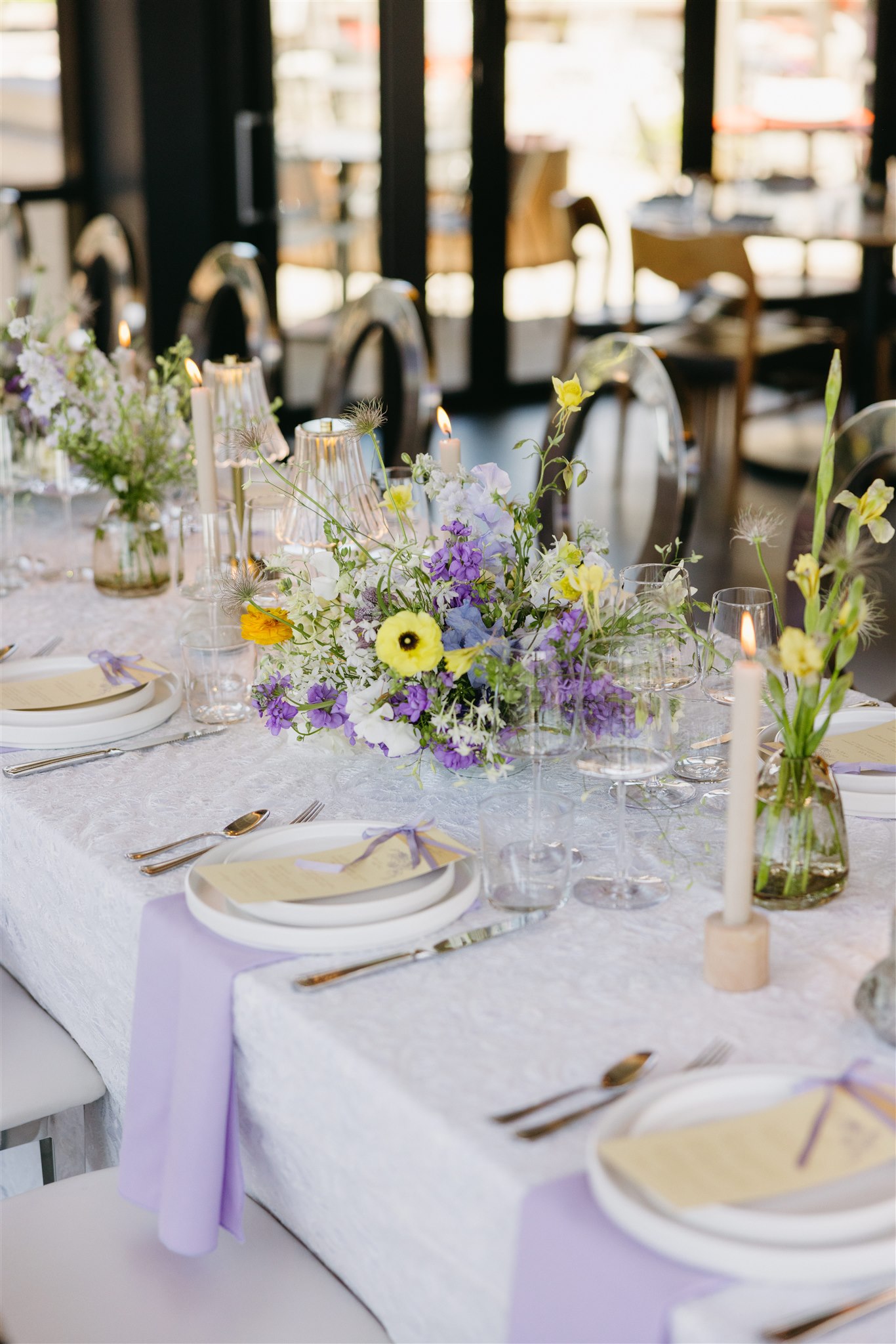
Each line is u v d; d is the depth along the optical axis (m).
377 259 6.04
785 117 6.80
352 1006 1.12
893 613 2.73
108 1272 1.23
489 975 1.16
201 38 5.30
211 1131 1.18
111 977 1.39
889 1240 0.83
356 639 1.46
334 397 3.15
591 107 6.50
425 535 1.97
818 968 1.17
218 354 5.60
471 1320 0.99
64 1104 1.48
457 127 6.15
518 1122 0.98
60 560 2.45
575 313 5.91
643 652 1.21
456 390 6.55
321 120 5.73
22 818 1.50
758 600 1.50
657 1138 0.91
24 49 5.41
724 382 5.23
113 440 2.18
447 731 1.42
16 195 4.84
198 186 5.46
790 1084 0.98
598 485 5.43
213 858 1.32
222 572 1.75
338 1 5.63
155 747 1.67
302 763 1.62
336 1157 1.10
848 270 6.78
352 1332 1.15
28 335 2.22
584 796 1.48
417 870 1.28
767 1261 0.82
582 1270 0.86
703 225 5.34
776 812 1.26
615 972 1.17
